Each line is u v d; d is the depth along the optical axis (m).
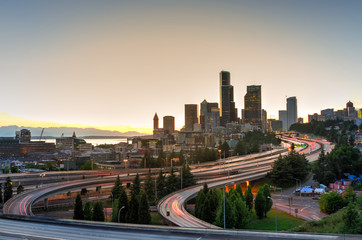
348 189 109.31
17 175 171.75
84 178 169.75
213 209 95.44
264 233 51.94
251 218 96.12
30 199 111.50
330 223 79.00
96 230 58.25
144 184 142.62
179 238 51.62
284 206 120.62
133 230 57.91
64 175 185.75
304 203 125.00
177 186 144.50
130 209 91.75
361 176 159.12
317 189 140.12
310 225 80.56
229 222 82.44
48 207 127.31
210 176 183.75
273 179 163.88
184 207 108.38
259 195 105.44
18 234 56.28
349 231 67.75
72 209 126.69
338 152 170.00
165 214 92.56
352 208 71.81
